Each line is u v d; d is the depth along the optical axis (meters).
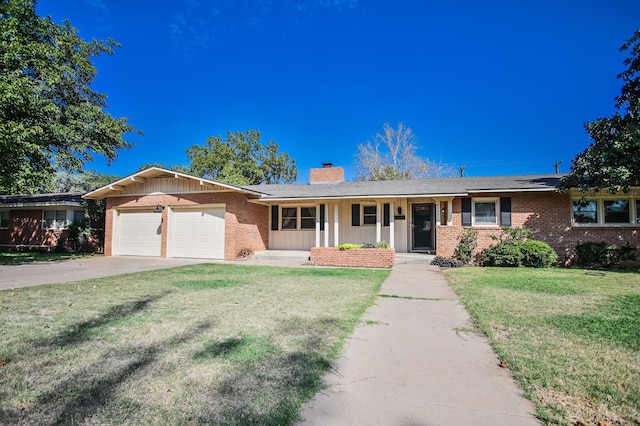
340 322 4.85
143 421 2.35
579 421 2.42
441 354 3.74
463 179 15.81
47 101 12.91
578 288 7.62
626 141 10.20
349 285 8.09
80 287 7.57
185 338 4.09
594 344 3.97
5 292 6.96
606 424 2.38
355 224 15.62
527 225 13.05
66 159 15.48
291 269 11.23
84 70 16.17
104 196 17.05
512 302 6.21
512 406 2.63
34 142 13.09
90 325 4.62
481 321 4.96
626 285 8.02
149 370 3.19
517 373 3.21
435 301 6.42
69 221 19.77
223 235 14.85
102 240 19.45
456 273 10.28
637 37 11.09
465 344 4.06
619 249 11.88
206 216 15.23
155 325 4.63
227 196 14.80
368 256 12.30
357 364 3.45
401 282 8.61
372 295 6.89
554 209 12.88
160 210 15.77
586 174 11.50
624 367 3.33
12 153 12.44
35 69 13.73
